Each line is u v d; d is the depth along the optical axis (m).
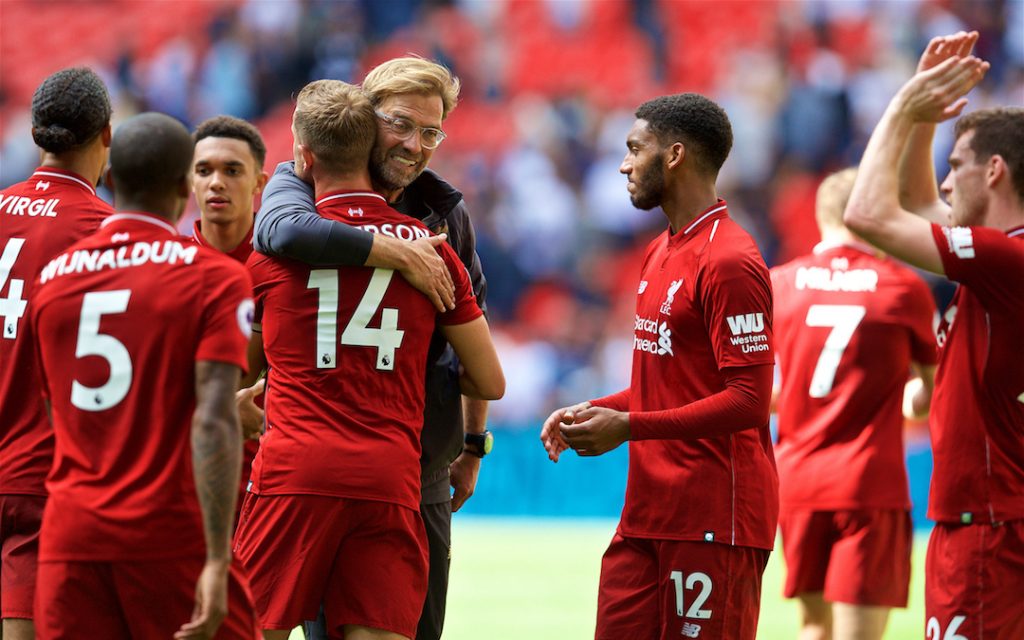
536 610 31.66
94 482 12.34
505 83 68.75
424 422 16.30
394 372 14.68
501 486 52.25
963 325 15.11
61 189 15.35
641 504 15.77
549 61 69.19
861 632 21.36
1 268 15.09
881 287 21.88
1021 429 14.84
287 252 14.49
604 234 63.22
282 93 67.44
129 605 12.28
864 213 14.48
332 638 14.89
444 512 16.98
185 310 12.32
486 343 15.70
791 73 67.50
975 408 14.95
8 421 15.04
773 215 63.22
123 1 70.88
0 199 15.45
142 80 68.69
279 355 14.75
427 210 16.64
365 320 14.55
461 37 69.50
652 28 70.31
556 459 16.00
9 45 71.12
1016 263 14.30
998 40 68.06
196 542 12.38
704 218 15.59
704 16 70.00
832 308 21.95
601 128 67.19
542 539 45.78
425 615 16.98
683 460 15.48
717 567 15.28
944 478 15.20
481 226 62.84
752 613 15.64
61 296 12.61
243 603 12.85
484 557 41.09
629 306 61.03
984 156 15.05
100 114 15.36
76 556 12.24
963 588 14.90
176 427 12.37
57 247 15.09
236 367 12.27
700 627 15.27
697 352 15.42
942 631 15.10
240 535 14.98
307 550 14.36
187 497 12.36
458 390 16.56
